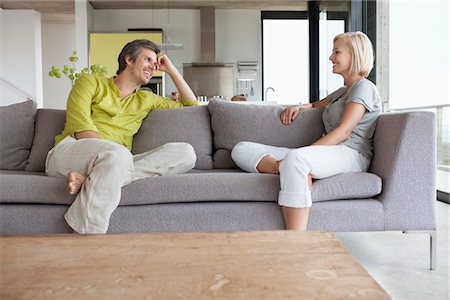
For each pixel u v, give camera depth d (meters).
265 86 9.23
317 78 8.16
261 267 0.88
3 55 9.16
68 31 10.41
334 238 1.09
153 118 2.88
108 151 2.06
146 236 1.13
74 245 1.05
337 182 2.20
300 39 9.23
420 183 2.25
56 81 10.43
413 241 2.75
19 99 9.22
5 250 1.00
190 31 9.14
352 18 6.20
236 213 2.15
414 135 2.24
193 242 1.07
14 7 9.01
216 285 0.79
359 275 0.84
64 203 2.09
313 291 0.76
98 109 2.66
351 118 2.39
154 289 0.77
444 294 1.89
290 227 2.10
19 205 2.10
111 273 0.85
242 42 9.18
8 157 2.79
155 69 2.82
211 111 2.93
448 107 4.43
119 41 8.40
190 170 2.73
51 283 0.80
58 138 2.58
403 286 1.98
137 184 2.12
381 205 2.23
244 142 2.66
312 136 2.83
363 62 2.60
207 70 8.88
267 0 8.49
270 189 2.16
